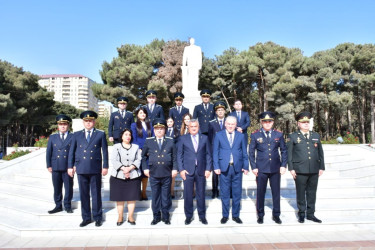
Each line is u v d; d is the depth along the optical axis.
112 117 6.60
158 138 4.94
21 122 33.38
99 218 4.77
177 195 5.98
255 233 4.64
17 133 34.03
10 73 30.70
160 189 4.93
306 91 27.05
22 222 4.94
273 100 24.30
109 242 4.22
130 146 4.91
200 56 10.88
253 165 4.92
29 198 6.05
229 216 5.17
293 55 27.72
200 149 4.87
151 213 5.19
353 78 25.59
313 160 4.79
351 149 10.45
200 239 4.35
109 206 5.58
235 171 4.89
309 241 4.23
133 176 4.72
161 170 4.75
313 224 4.73
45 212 5.22
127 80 25.69
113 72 25.31
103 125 12.59
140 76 24.17
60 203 5.28
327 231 4.70
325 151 10.19
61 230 4.54
